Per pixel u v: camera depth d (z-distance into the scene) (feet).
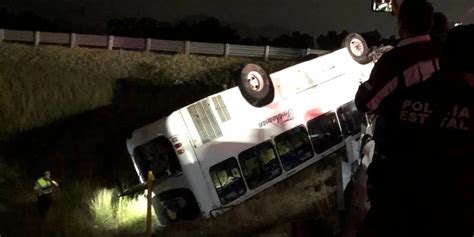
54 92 79.61
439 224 8.51
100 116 79.92
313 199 47.67
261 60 101.60
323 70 66.59
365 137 16.08
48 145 75.05
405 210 8.75
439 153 8.54
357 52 69.92
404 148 8.93
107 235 53.62
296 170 61.52
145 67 91.40
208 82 90.33
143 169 57.62
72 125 78.13
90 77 83.87
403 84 9.82
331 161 64.28
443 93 8.70
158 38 119.75
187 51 99.96
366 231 9.39
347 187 14.79
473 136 8.46
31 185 67.72
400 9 10.57
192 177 55.77
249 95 59.98
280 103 62.28
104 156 75.72
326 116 65.00
